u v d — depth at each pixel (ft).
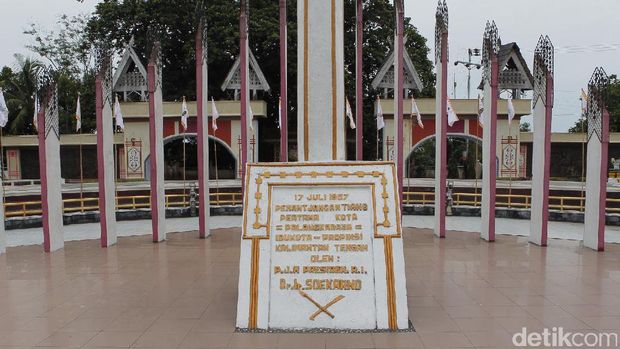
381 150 116.98
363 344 22.04
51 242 44.24
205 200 50.78
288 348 21.65
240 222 61.98
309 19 28.91
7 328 24.75
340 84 29.19
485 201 48.55
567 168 106.42
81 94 129.08
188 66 114.21
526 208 69.97
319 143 28.94
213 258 40.86
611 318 25.55
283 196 26.35
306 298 24.32
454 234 52.21
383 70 96.94
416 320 25.18
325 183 26.43
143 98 105.09
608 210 64.03
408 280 33.22
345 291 24.39
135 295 30.25
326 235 25.41
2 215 43.91
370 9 111.24
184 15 107.04
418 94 117.29
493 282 32.65
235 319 25.55
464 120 97.81
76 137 113.91
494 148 46.96
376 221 25.52
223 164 126.00
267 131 122.62
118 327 24.63
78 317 26.23
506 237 50.39
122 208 78.48
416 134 98.94
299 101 29.32
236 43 104.73
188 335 23.39
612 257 40.65
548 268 36.70
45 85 44.70
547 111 44.55
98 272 36.37
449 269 36.40
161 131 49.65
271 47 108.06
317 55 28.84
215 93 117.29
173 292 30.76
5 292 31.32
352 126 85.05
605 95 43.11
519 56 94.43
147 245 47.01
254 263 24.94
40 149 43.70
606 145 42.68
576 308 27.17
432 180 99.96
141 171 103.91
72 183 110.22
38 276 35.37
